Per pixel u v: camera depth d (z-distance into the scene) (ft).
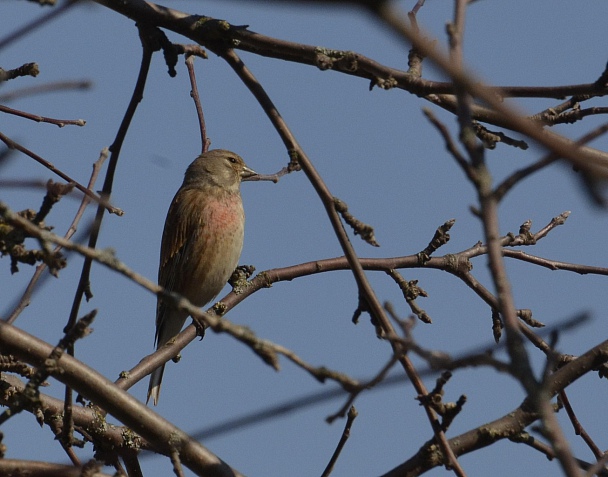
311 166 23.22
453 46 15.31
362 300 22.95
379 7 9.13
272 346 17.01
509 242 33.35
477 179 14.92
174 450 22.09
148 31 25.79
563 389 24.63
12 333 23.41
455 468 20.92
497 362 15.26
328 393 17.04
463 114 14.94
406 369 21.34
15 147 26.96
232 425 17.65
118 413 24.18
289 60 27.20
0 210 17.17
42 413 27.48
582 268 32.65
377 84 26.73
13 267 20.36
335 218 22.79
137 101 23.70
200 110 32.89
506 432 24.18
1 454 20.81
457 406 21.01
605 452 26.17
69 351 24.02
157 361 32.19
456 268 32.60
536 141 12.12
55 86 20.44
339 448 24.00
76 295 22.48
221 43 26.48
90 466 20.76
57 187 19.97
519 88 26.63
